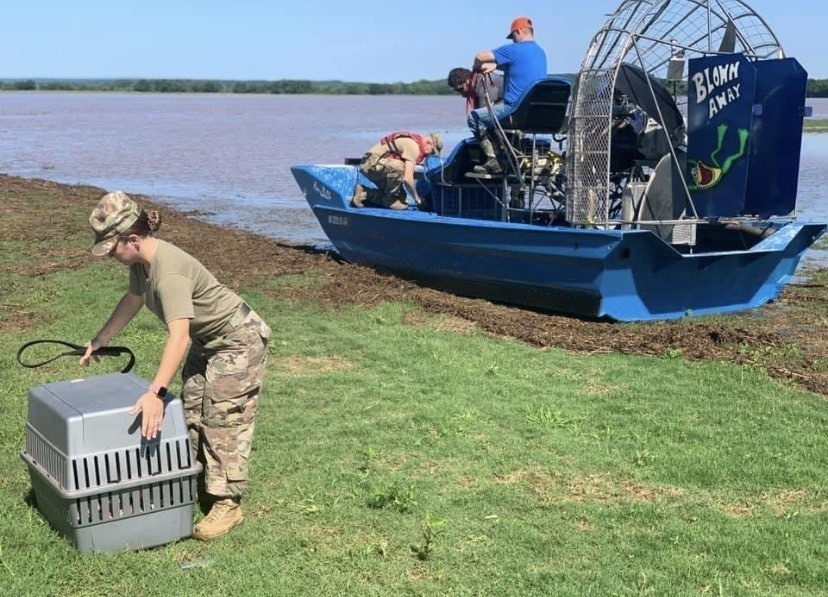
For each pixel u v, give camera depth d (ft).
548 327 27.68
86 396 13.14
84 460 12.42
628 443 17.92
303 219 56.29
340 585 12.43
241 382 13.57
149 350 23.99
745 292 31.45
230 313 13.55
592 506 14.90
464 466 16.67
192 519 13.64
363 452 17.25
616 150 31.37
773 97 28.86
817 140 124.77
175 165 92.12
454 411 19.62
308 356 24.12
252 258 37.91
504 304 31.89
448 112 249.34
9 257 36.88
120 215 12.59
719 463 16.78
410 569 12.90
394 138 36.63
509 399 20.62
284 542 13.61
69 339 24.84
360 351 24.56
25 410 19.13
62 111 236.02
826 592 12.30
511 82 31.78
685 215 30.01
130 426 12.69
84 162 95.25
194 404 14.16
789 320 29.86
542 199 35.83
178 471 13.14
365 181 39.04
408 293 31.65
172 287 12.76
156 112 235.40
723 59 27.89
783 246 30.01
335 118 203.41
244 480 13.88
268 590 12.26
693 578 12.65
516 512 14.75
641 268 28.68
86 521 12.68
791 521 14.42
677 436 18.30
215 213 58.54
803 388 21.80
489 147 32.94
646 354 24.79
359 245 36.81
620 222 28.58
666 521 14.40
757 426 18.94
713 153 28.68
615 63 27.86
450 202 37.19
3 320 27.09
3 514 14.17
